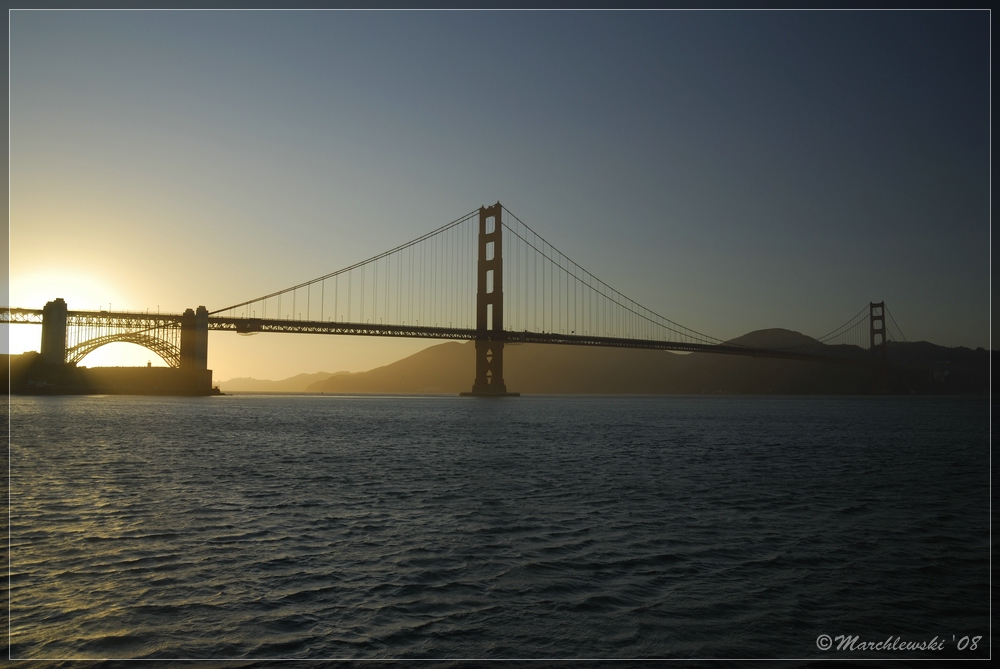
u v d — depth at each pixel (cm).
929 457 3472
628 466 2970
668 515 1834
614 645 967
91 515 1788
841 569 1331
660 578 1258
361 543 1493
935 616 1091
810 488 2353
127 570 1280
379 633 995
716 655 943
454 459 3228
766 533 1628
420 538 1543
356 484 2378
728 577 1271
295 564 1323
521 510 1892
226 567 1301
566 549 1452
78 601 1112
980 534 1645
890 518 1833
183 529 1623
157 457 3216
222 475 2595
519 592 1171
